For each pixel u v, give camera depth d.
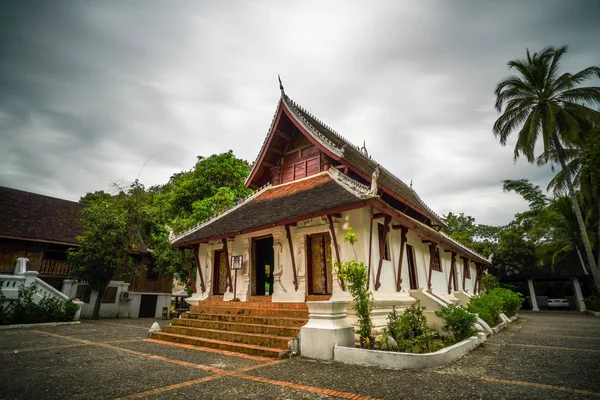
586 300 28.33
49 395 4.89
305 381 5.66
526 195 32.56
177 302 30.80
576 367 6.78
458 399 4.71
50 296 16.38
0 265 19.09
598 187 22.27
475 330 10.34
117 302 22.92
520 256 33.75
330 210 9.49
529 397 4.78
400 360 6.51
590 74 21.31
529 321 19.39
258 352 8.07
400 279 11.12
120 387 5.32
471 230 43.47
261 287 15.38
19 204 22.27
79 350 8.84
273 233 12.06
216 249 14.46
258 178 16.77
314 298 10.30
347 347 7.29
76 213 24.69
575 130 20.67
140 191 28.73
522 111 22.84
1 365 6.93
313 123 15.88
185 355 8.12
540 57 22.73
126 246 20.62
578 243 28.83
